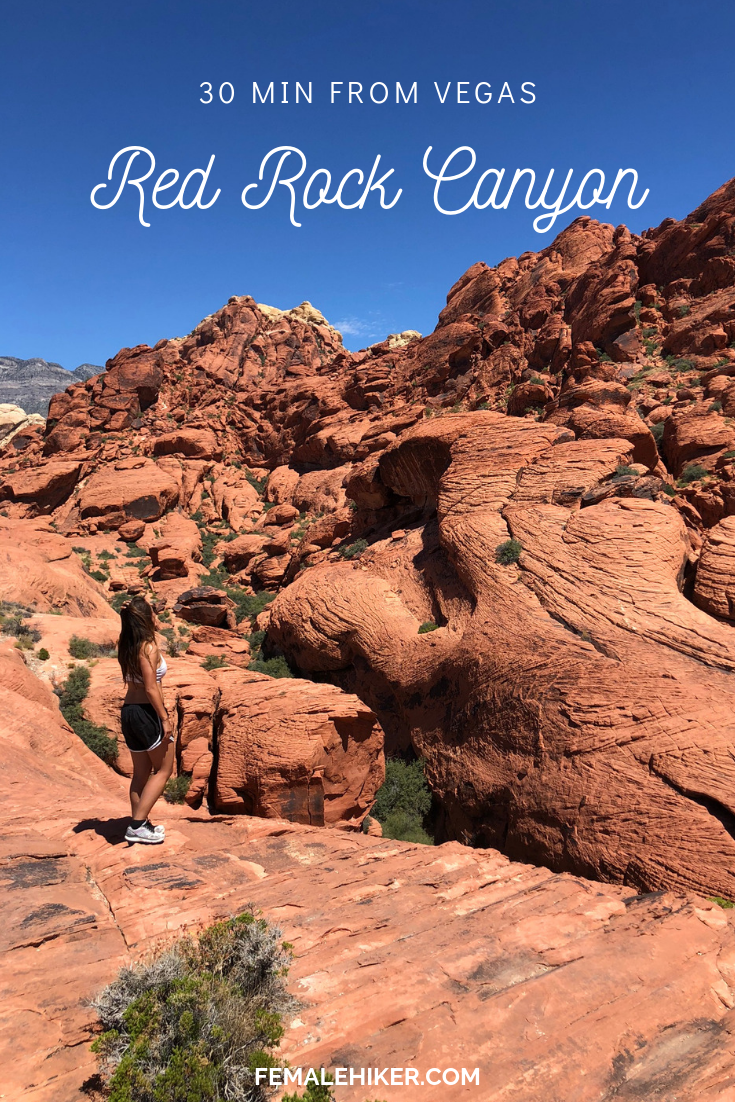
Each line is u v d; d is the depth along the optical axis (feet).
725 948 14.44
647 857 49.52
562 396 163.43
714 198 216.74
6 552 111.86
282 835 25.75
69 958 11.89
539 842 58.03
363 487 153.79
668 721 56.18
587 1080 9.83
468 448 114.01
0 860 16.47
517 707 67.62
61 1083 8.96
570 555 82.94
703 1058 10.52
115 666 69.51
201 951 11.29
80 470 262.06
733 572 73.20
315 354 419.95
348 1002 11.37
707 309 196.85
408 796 75.92
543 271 263.29
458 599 93.40
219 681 69.72
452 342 259.19
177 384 342.44
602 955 13.55
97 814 22.75
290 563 185.57
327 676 107.65
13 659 58.49
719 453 145.48
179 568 207.31
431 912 16.26
